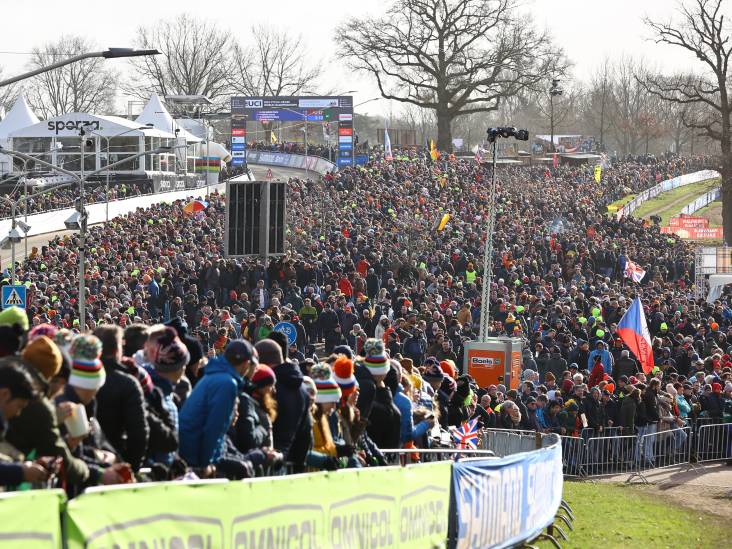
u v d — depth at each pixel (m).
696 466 25.02
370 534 9.62
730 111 79.44
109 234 46.16
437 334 29.27
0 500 5.69
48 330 7.90
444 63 105.88
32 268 42.78
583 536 15.45
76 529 6.28
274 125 122.00
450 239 51.19
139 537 6.85
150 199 70.25
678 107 163.88
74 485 6.80
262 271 38.94
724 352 35.06
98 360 7.21
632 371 29.00
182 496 7.27
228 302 38.66
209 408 8.45
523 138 29.59
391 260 43.91
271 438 9.20
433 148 83.50
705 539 16.12
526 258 47.97
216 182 88.06
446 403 15.73
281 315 30.75
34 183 70.19
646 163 115.50
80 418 6.91
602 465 23.44
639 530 16.23
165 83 126.12
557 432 22.98
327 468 10.03
